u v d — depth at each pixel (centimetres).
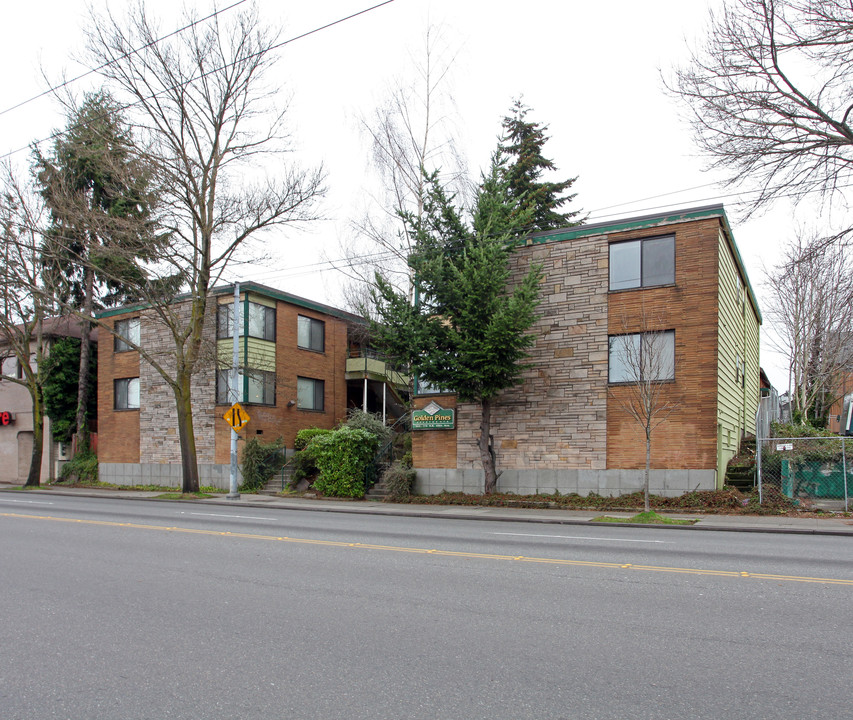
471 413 2220
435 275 2019
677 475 1891
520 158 3325
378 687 498
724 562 984
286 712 458
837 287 2777
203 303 2512
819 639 600
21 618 695
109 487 3070
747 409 2791
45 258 2722
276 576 888
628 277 2014
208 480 2830
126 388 3170
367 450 2406
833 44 1405
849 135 1466
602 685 497
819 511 1694
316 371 3177
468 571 916
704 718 441
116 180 2600
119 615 701
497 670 529
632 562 984
